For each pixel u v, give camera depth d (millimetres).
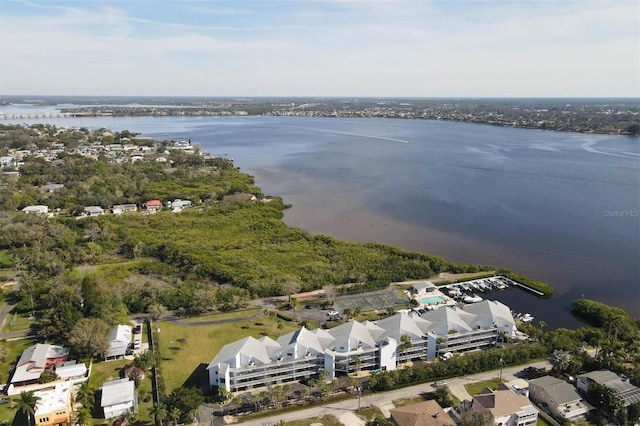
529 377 125312
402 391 120000
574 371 123000
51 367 126375
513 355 130125
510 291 183625
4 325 151625
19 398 113812
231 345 126500
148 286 171375
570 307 170125
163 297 164500
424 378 123562
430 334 134125
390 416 107188
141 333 147375
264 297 174250
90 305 146375
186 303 164500
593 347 139250
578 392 117188
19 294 169875
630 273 199750
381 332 133750
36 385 119625
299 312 162125
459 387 121188
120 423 106375
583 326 156875
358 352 126312
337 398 117000
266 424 107062
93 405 111812
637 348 132750
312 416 110062
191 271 190750
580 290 184500
